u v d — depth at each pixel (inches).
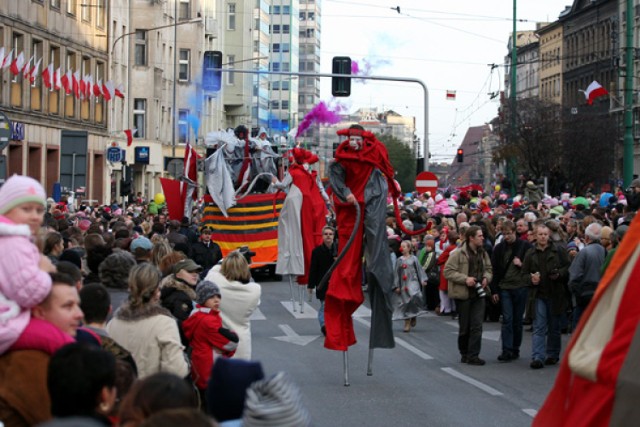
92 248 450.3
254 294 447.2
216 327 396.8
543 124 3031.5
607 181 3110.2
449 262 663.8
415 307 830.5
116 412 230.8
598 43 4279.0
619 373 268.4
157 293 343.6
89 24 2209.6
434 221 1074.1
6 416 250.5
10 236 256.7
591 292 634.2
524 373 626.8
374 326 595.5
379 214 572.1
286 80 7175.2
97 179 2308.1
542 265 650.2
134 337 335.0
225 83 4286.4
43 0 1916.8
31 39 1863.9
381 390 563.8
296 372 625.6
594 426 271.7
